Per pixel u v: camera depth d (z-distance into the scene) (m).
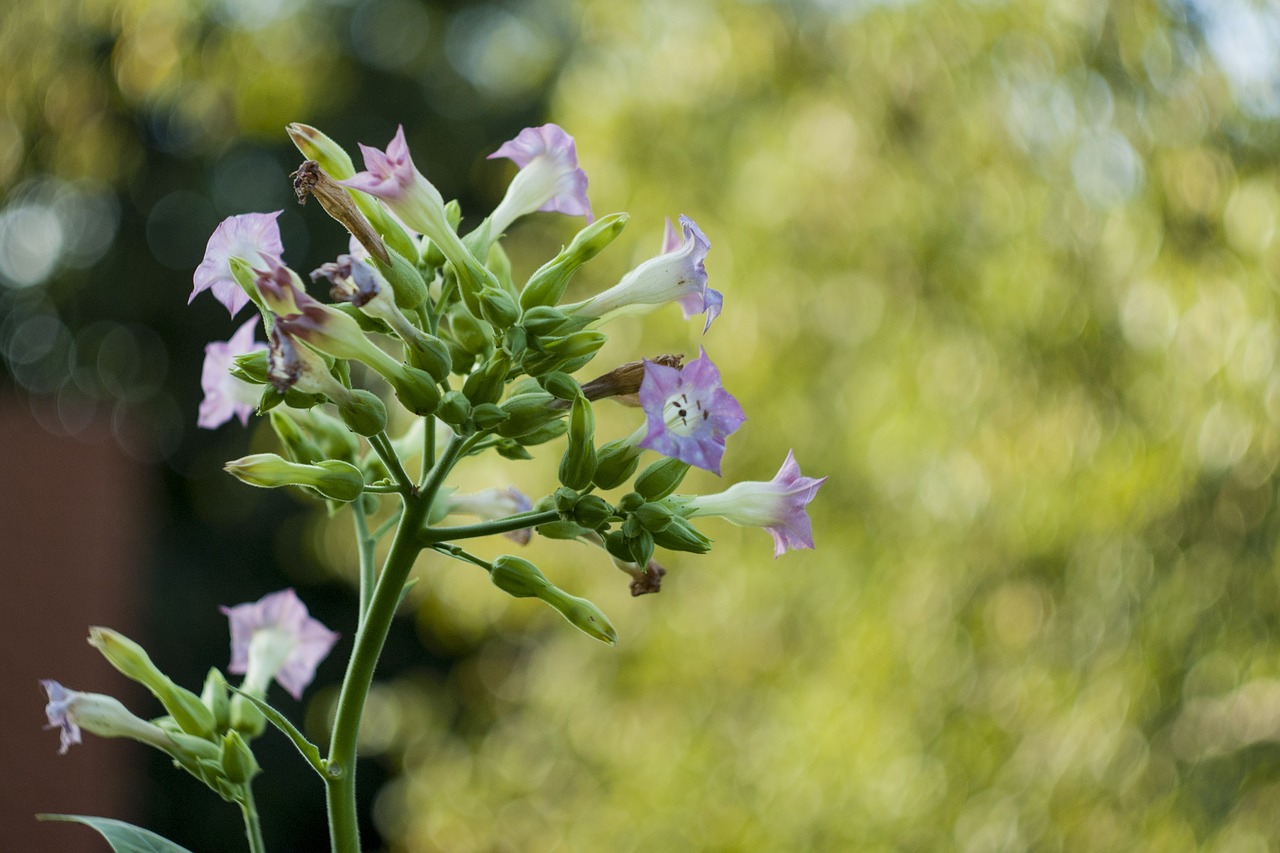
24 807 5.92
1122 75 5.20
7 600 6.05
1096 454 5.25
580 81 6.70
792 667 6.39
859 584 6.07
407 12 16.61
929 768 5.69
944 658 5.75
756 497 2.10
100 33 7.02
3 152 6.95
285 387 1.81
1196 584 5.11
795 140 6.07
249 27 7.50
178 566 14.85
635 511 1.95
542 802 7.09
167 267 16.30
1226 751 5.05
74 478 6.46
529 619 7.19
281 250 1.95
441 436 2.49
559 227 7.18
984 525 5.59
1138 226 5.11
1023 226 5.42
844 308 6.14
